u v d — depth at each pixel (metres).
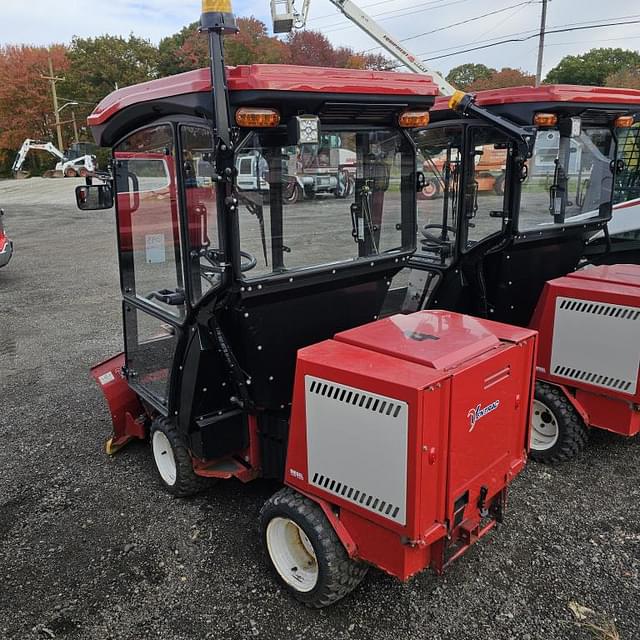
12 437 4.36
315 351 2.46
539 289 4.27
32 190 30.58
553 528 3.11
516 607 2.59
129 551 3.04
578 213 4.23
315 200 2.73
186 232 2.70
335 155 2.75
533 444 3.83
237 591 2.73
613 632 2.45
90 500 3.50
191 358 2.87
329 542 2.42
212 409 3.00
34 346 6.52
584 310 3.51
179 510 3.37
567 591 2.68
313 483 2.47
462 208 3.89
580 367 3.58
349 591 2.56
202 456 2.99
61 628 2.56
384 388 2.10
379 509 2.23
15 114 49.47
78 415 4.71
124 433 4.05
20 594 2.76
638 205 5.45
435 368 2.21
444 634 2.46
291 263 2.72
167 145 2.76
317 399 2.35
